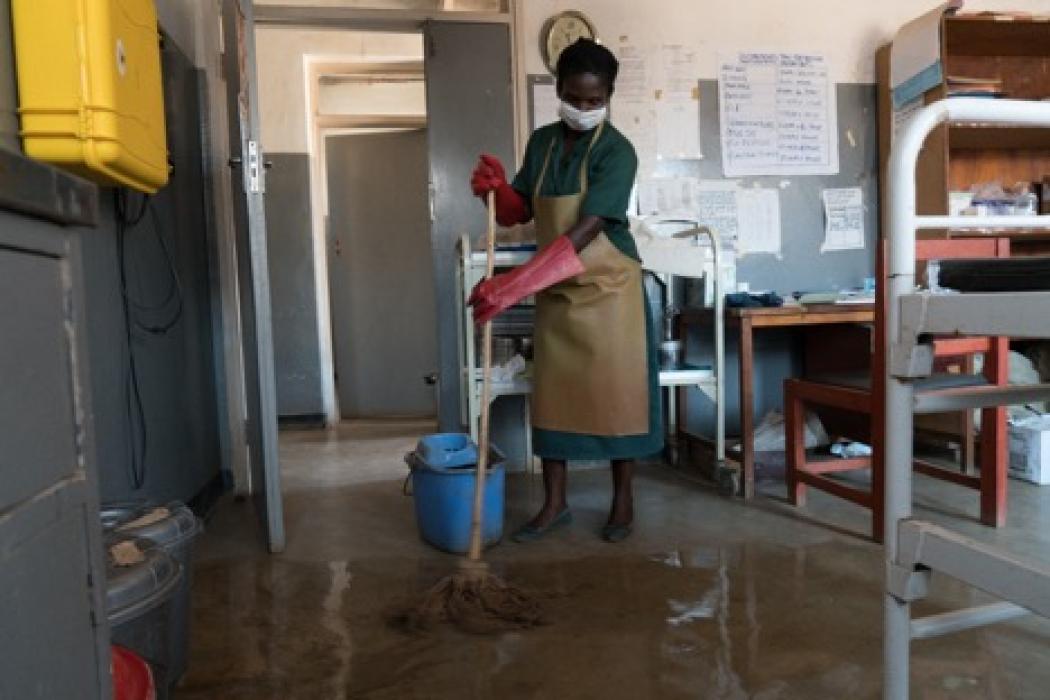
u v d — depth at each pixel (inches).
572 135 89.0
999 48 131.3
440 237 120.4
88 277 69.9
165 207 93.4
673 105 125.5
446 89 119.1
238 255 102.4
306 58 177.3
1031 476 106.7
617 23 123.2
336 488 119.8
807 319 105.2
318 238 184.9
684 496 107.5
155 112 60.2
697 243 121.5
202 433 106.4
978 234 121.0
